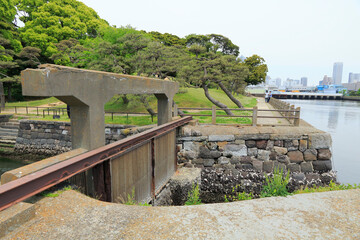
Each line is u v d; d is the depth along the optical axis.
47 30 28.77
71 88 3.31
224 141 9.24
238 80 19.03
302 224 2.30
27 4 30.59
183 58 16.39
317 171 9.35
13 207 2.25
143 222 2.30
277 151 9.29
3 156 16.30
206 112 18.59
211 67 17.62
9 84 29.73
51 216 2.35
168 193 7.61
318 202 2.77
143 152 5.76
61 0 30.64
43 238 2.02
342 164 14.59
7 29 28.69
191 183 7.77
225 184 8.96
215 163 9.32
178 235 2.09
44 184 2.65
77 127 3.86
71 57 25.61
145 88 5.61
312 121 28.94
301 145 9.29
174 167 8.36
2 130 17.94
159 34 40.38
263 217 2.43
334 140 20.08
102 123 4.05
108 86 4.17
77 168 3.26
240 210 2.58
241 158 9.29
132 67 18.16
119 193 4.73
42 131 16.36
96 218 2.35
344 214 2.50
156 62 15.31
